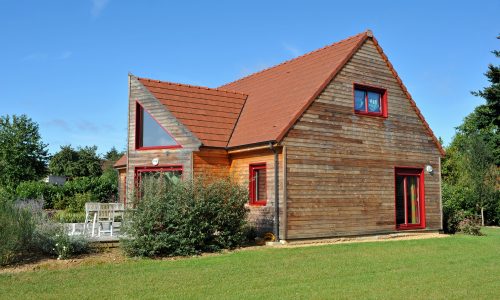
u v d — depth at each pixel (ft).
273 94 64.28
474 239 60.75
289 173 52.75
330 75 57.77
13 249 38.58
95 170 173.99
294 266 39.60
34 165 162.71
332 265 40.40
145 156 59.72
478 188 93.97
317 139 55.67
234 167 58.85
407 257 45.47
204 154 57.21
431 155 68.80
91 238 44.16
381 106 64.28
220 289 31.50
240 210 48.70
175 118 57.98
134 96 61.82
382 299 29.55
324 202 55.42
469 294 31.17
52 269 36.96
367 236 59.21
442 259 44.73
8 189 94.17
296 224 52.65
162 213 43.86
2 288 31.19
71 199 94.48
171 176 57.67
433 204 68.18
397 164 63.93
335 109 57.98
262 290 31.40
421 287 32.94
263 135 54.13
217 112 62.95
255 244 51.39
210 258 42.27
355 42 62.18
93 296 29.45
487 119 123.95
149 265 38.88
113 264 39.04
